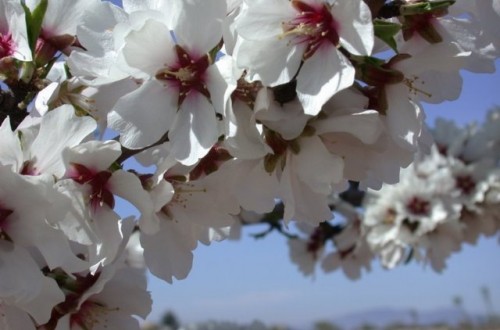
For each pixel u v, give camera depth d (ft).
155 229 0.87
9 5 0.91
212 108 0.83
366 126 0.81
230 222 0.95
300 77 0.81
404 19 0.86
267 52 0.81
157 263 0.94
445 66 0.84
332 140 0.87
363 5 0.79
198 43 0.84
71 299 0.95
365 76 0.83
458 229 2.07
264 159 0.85
